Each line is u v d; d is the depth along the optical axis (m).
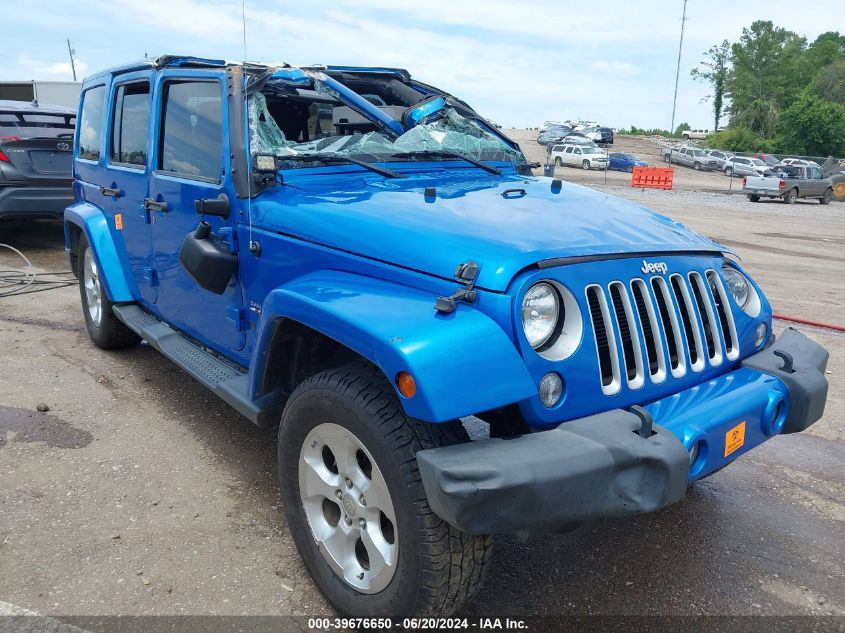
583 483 2.08
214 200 3.29
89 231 4.82
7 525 3.12
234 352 3.52
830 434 4.46
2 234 10.10
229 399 3.14
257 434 4.12
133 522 3.19
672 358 2.72
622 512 2.14
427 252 2.47
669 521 3.39
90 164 5.14
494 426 2.41
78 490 3.44
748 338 3.01
